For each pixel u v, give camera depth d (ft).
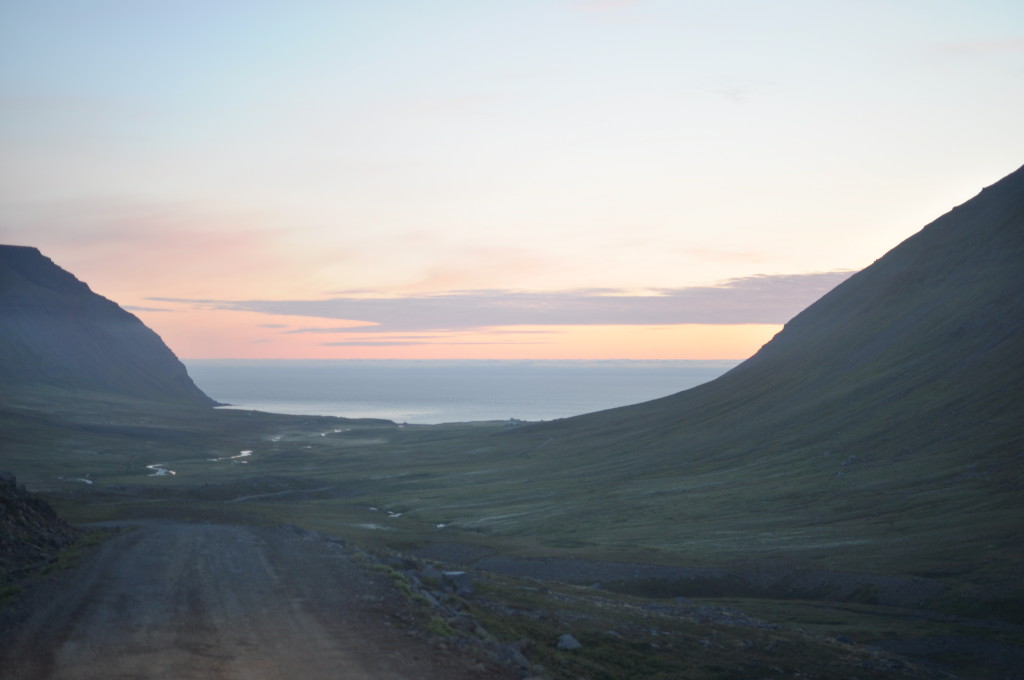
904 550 217.15
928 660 133.69
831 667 110.73
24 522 127.24
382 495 487.20
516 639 86.12
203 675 53.88
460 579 115.44
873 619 162.71
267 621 71.46
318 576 98.73
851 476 344.90
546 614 109.29
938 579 184.44
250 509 322.34
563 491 444.14
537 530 330.95
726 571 214.28
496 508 401.90
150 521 206.18
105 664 55.62
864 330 649.61
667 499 369.50
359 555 122.83
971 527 229.86
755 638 123.95
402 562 122.62
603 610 126.41
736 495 353.51
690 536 281.74
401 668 58.65
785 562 218.18
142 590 85.10
